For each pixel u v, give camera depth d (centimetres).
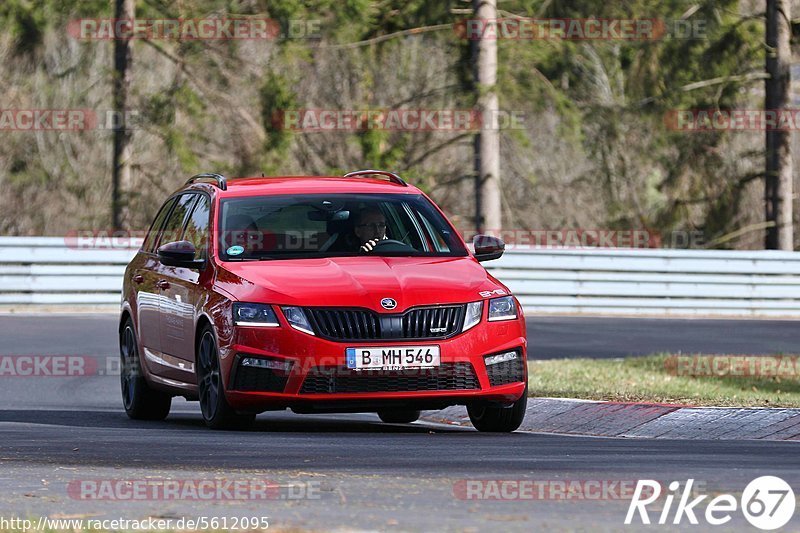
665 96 10925
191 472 2456
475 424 3553
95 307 8138
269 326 3241
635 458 2714
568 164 13338
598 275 8781
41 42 12056
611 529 1889
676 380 4706
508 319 3356
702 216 11450
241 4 11006
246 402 3262
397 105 10750
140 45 11594
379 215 3653
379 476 2392
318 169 12206
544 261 8694
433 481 2327
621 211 12306
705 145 11319
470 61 10138
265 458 2680
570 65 11975
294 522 1912
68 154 13638
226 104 11012
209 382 3441
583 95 12400
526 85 10512
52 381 5162
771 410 3494
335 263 3434
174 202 4119
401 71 12325
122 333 4197
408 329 3241
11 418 3938
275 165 10931
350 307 3241
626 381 4631
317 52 11531
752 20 10781
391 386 3228
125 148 11006
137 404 3978
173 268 3788
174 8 11031
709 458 2731
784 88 10419
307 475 2405
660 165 12362
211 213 3669
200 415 4244
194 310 3512
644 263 8838
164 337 3769
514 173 13362
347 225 3619
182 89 10919
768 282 9025
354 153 12175
